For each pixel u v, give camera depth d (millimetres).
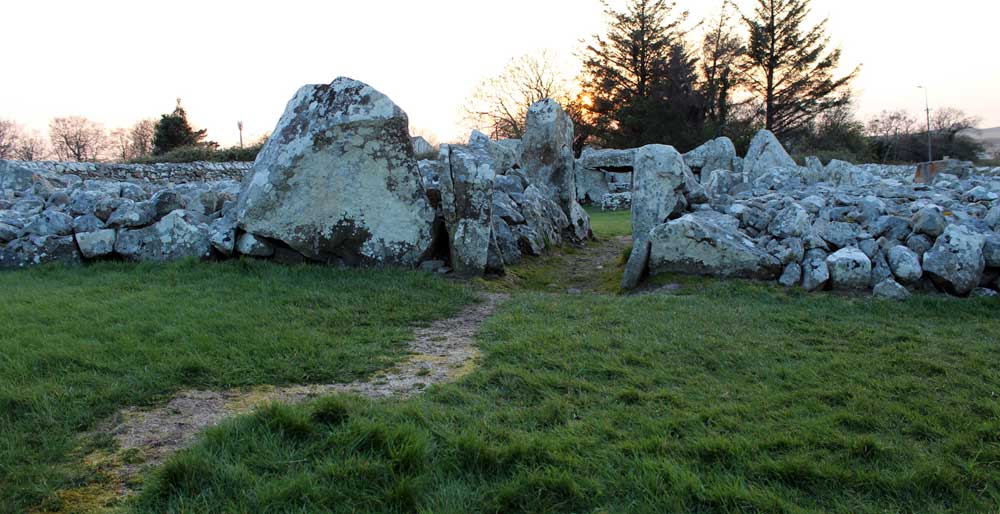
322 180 8844
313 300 6902
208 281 7598
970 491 3277
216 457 3322
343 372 4840
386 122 9008
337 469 3213
